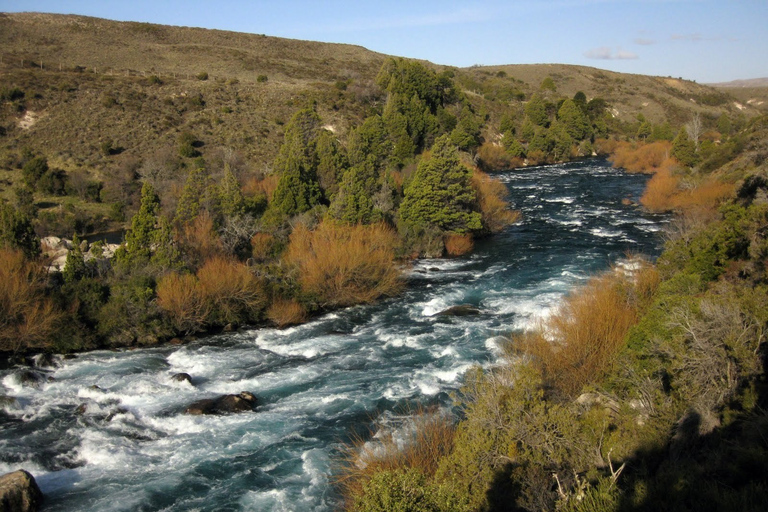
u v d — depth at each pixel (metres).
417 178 57.81
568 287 42.88
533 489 15.44
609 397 21.67
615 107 183.62
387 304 42.81
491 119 141.75
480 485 16.06
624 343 25.17
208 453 23.62
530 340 27.78
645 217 68.62
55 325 34.34
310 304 41.69
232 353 34.41
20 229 38.53
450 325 37.31
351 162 65.38
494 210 64.69
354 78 143.62
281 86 117.56
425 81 123.50
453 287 45.56
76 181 72.38
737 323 20.56
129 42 152.00
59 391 29.14
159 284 37.22
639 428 18.72
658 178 78.69
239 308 39.34
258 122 97.06
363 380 29.89
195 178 49.47
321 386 29.52
